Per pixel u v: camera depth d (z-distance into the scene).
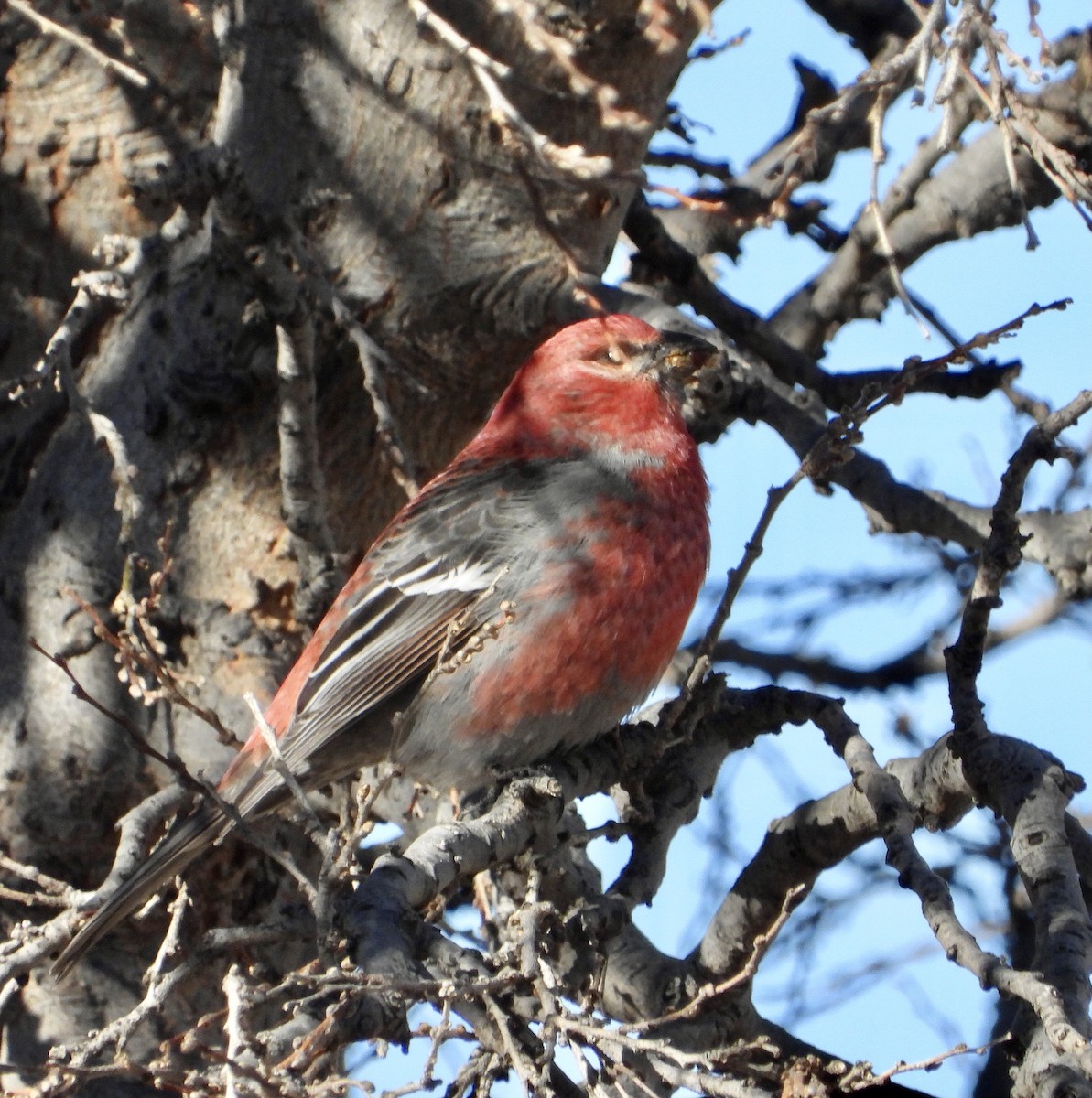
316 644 9.70
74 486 10.25
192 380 10.04
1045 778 7.42
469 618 9.31
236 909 10.02
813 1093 5.98
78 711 9.94
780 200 7.79
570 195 9.98
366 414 10.26
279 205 9.55
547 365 10.10
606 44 9.58
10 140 10.86
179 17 10.83
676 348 9.98
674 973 9.16
